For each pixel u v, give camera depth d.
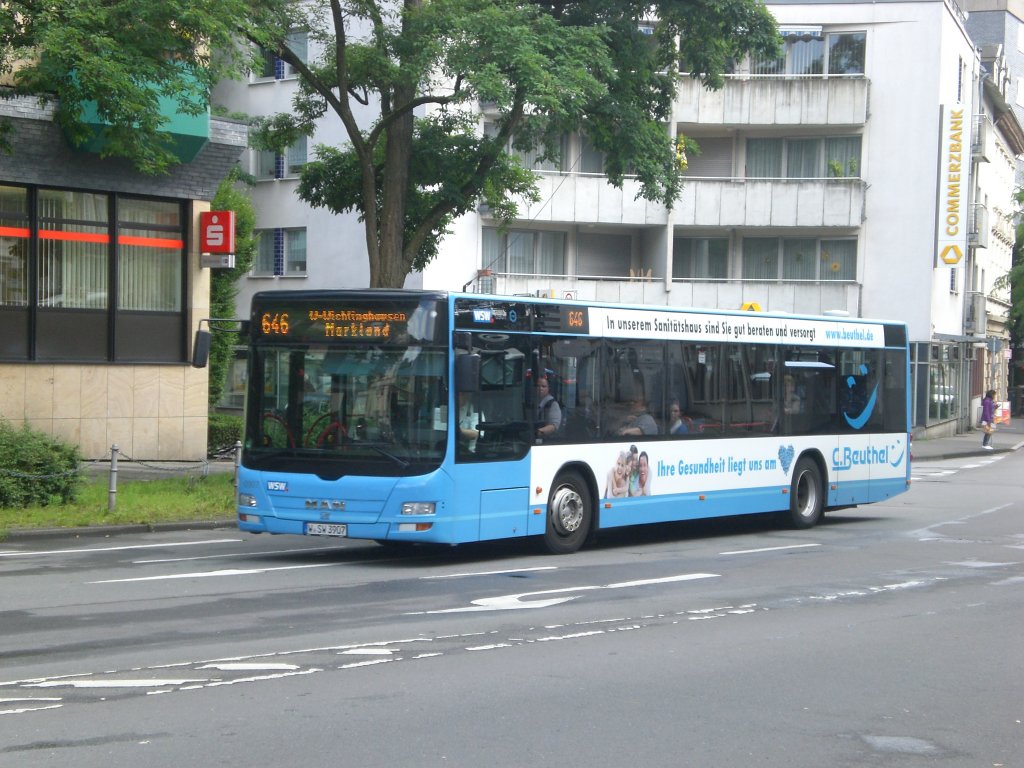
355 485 15.30
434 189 27.55
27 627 11.05
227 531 19.78
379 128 23.70
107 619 11.48
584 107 23.70
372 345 15.56
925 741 7.85
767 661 10.16
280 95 47.44
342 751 7.29
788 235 50.91
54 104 25.59
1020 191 72.56
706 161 50.91
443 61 22.19
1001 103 67.94
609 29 22.95
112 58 18.81
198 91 20.34
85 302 27.59
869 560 17.00
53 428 27.02
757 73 50.44
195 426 29.50
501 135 24.20
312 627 11.21
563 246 48.38
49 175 26.53
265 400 16.03
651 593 13.66
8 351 26.38
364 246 46.16
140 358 28.58
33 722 7.82
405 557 16.69
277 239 48.59
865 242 50.44
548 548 16.98
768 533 20.83
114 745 7.33
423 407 15.30
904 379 23.88
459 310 15.59
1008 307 79.06
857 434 22.62
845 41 50.41
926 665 10.15
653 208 48.25
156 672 9.27
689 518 19.05
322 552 17.20
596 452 17.55
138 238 28.48
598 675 9.48
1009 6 91.19
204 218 29.11
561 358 17.08
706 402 19.48
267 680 9.07
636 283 48.59
